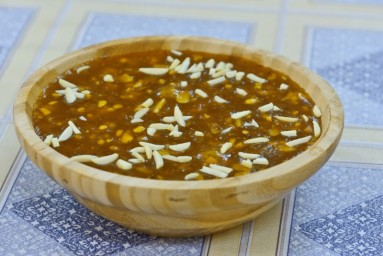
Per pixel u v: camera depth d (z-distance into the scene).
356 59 0.78
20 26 0.84
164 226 0.54
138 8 0.88
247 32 0.83
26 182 0.62
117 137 0.57
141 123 0.58
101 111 0.60
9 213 0.59
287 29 0.83
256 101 0.61
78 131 0.57
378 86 0.74
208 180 0.51
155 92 0.62
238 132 0.58
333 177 0.63
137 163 0.54
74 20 0.85
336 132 0.56
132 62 0.66
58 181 0.54
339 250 0.56
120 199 0.51
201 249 0.56
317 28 0.84
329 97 0.59
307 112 0.60
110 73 0.64
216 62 0.66
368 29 0.84
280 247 0.56
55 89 0.62
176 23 0.85
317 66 0.77
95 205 0.55
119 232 0.57
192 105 0.60
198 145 0.56
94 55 0.65
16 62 0.77
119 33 0.83
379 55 0.79
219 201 0.51
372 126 0.69
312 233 0.57
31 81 0.61
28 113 0.58
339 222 0.58
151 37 0.67
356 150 0.66
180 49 0.67
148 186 0.50
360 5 0.89
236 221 0.55
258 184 0.51
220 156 0.55
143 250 0.55
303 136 0.57
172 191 0.50
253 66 0.65
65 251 0.55
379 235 0.57
